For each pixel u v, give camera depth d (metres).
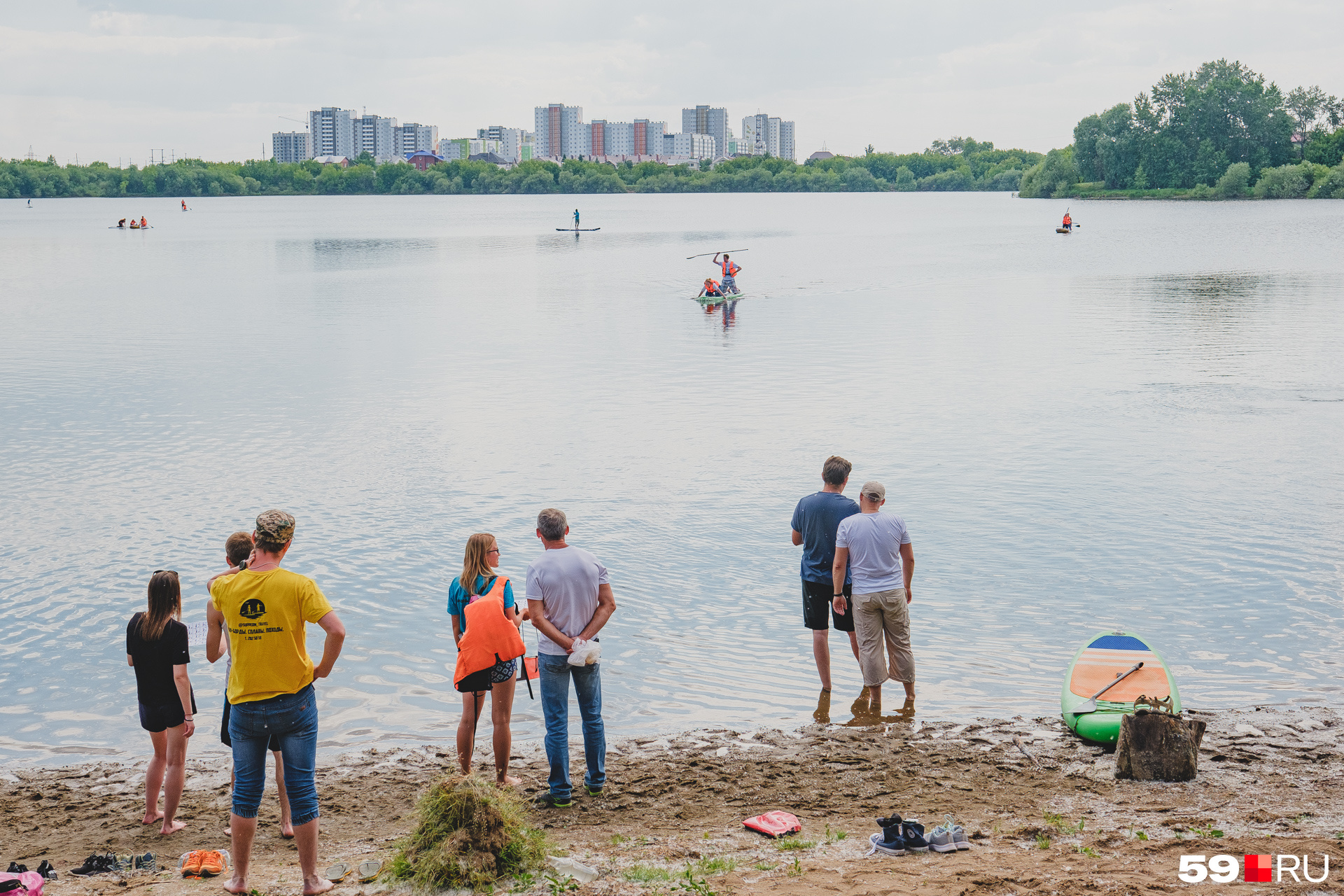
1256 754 8.52
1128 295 44.91
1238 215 116.56
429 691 10.27
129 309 42.00
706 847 6.98
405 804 8.08
